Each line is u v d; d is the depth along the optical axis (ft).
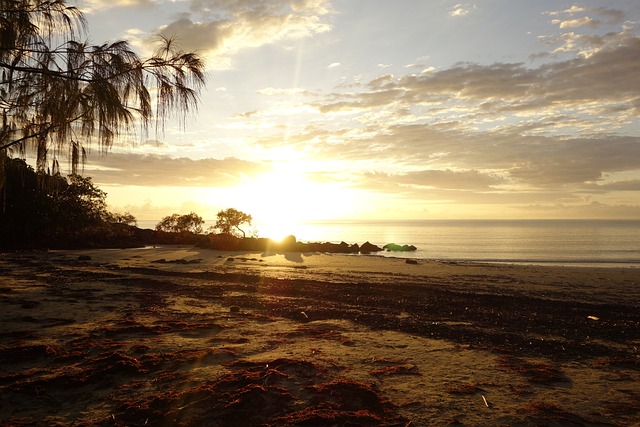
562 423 14.35
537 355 22.82
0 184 18.81
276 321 30.94
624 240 255.09
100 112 15.79
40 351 21.72
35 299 38.27
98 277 56.49
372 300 41.04
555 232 393.09
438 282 60.08
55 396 16.47
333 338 25.86
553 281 63.16
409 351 23.20
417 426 14.06
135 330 26.78
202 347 23.25
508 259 128.36
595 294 50.21
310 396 16.37
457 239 278.05
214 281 55.11
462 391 17.15
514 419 14.60
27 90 16.96
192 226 181.06
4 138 17.43
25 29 15.97
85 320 30.04
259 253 124.36
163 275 60.85
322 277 63.93
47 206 119.24
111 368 18.90
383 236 337.72
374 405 15.69
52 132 16.78
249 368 19.35
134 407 15.16
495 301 41.29
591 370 20.34
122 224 169.89
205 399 15.81
